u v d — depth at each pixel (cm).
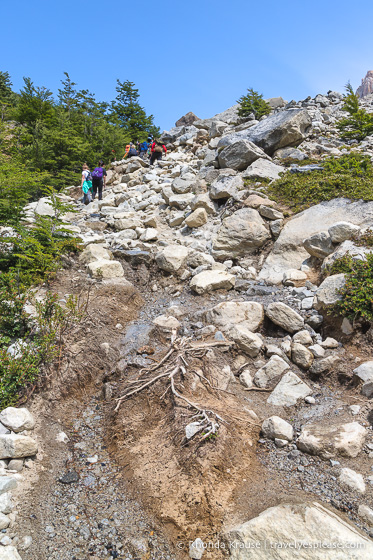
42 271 753
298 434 457
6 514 366
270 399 521
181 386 501
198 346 571
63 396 528
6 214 814
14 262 770
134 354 605
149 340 637
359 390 498
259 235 886
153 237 989
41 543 351
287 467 417
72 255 870
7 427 447
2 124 1708
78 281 768
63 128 1856
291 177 1039
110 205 1307
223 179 1092
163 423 466
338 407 485
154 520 368
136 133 2561
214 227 1010
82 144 1811
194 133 1909
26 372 500
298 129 1269
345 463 410
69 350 571
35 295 689
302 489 387
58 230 842
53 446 457
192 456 407
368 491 378
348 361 541
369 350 543
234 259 902
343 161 1070
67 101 2161
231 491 385
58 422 495
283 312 625
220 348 588
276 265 836
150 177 1452
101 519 375
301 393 518
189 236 1021
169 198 1195
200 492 376
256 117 1823
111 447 463
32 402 500
